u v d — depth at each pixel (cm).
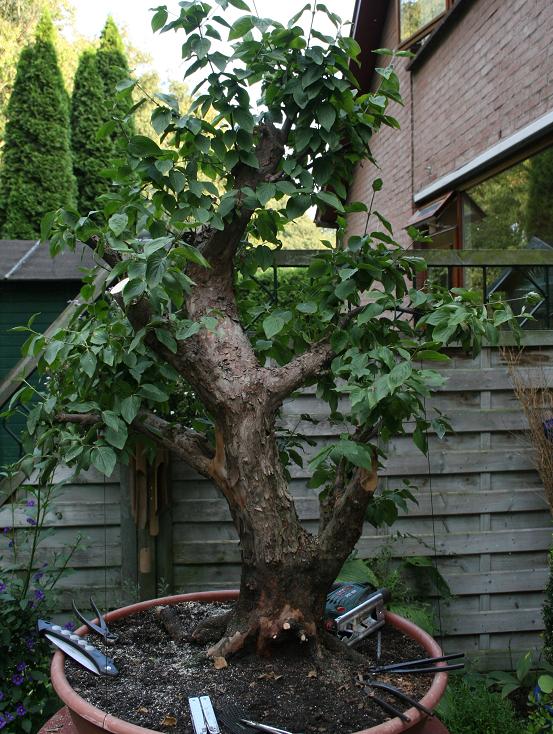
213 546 287
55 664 161
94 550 284
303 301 197
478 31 574
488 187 570
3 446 465
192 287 180
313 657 164
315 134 175
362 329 181
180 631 184
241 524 169
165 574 283
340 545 168
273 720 140
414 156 750
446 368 292
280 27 165
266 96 178
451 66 637
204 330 172
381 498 220
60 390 196
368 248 189
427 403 292
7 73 1580
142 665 167
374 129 190
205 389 170
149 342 169
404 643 184
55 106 996
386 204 855
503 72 527
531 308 423
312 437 290
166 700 148
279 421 289
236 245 181
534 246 486
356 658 170
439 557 296
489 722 251
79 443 177
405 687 155
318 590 168
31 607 243
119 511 285
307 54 166
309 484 204
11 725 230
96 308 188
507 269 500
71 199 1001
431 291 216
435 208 625
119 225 148
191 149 177
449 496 295
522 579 297
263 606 166
